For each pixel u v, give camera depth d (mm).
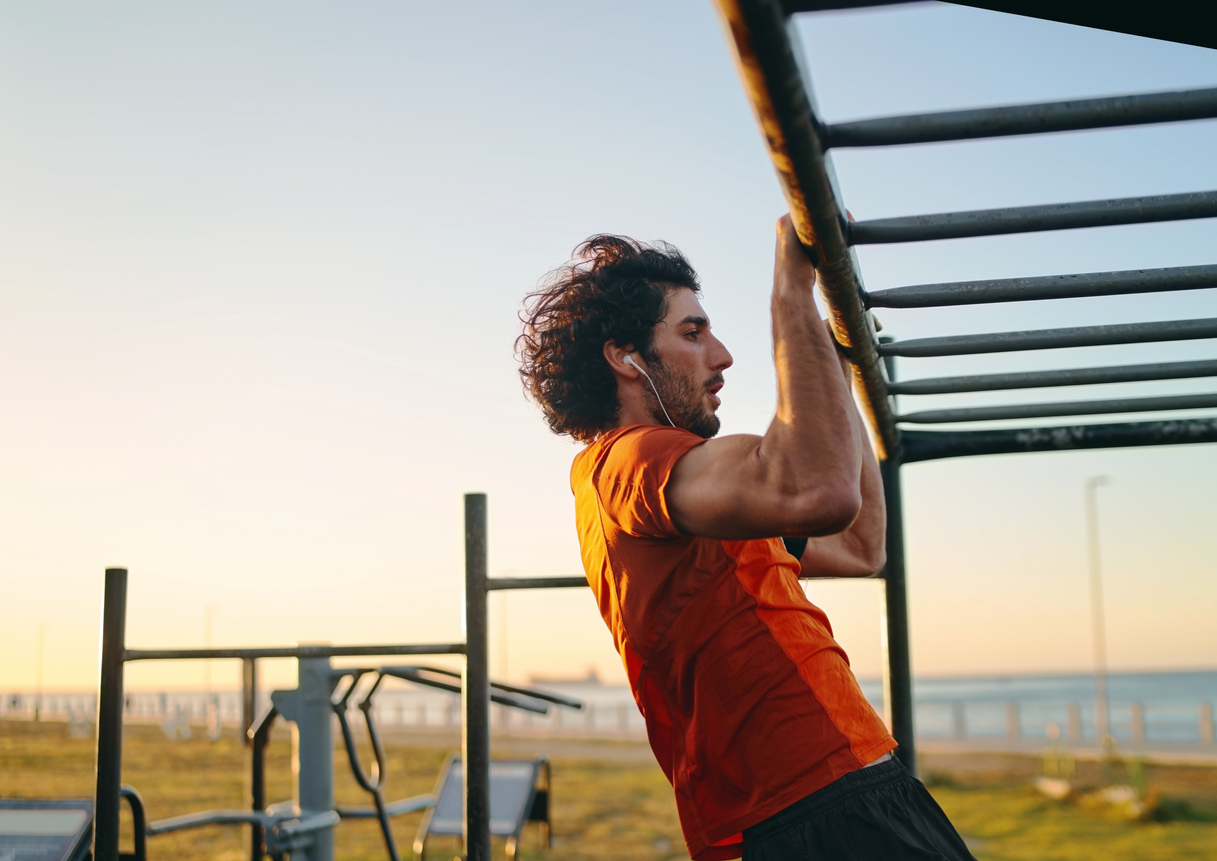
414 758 15406
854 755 1258
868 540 1824
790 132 794
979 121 874
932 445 2080
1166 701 77625
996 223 1086
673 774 1388
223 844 7188
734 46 700
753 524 1131
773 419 1117
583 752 21484
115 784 1903
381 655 1913
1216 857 8586
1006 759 19250
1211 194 1059
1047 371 1704
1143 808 11070
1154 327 1521
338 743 18297
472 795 1854
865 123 879
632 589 1326
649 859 8078
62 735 13562
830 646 1333
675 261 1560
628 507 1266
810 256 1089
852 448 1097
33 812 2543
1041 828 10359
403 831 9078
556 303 1610
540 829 9617
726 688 1277
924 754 20891
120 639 1940
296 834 2756
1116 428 1993
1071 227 1090
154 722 21109
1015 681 170750
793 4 729
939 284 1340
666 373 1503
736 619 1288
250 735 2979
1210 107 864
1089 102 873
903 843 1213
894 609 2051
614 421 1537
